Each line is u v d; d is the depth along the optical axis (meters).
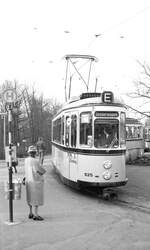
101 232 8.15
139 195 13.17
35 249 6.91
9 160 9.20
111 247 7.03
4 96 9.82
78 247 7.02
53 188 15.45
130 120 26.66
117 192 13.80
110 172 12.59
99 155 12.58
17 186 9.20
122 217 9.80
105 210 10.79
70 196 13.35
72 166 13.75
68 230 8.30
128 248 6.96
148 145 37.62
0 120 54.91
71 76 19.33
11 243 7.29
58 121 18.20
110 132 12.84
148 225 8.88
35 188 9.29
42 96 68.38
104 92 12.92
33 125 66.19
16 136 57.72
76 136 13.36
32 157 9.51
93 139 12.67
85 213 10.29
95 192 13.95
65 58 19.20
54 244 7.22
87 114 12.90
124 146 13.10
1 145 55.06
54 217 9.72
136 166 23.59
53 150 21.97
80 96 14.02
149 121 34.62
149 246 7.10
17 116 58.72
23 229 8.38
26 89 65.62
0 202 12.16
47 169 24.62
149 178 17.42
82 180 12.90
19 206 11.38
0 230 8.30
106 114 12.83
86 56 19.03
